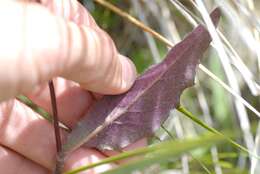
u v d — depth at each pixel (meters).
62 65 0.22
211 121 0.41
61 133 0.28
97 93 0.27
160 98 0.24
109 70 0.24
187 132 0.41
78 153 0.26
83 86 0.24
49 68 0.21
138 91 0.25
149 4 0.40
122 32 0.44
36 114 0.28
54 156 0.28
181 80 0.24
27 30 0.20
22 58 0.20
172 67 0.24
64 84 0.27
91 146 0.25
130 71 0.25
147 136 0.25
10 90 0.21
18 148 0.28
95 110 0.25
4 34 0.20
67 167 0.26
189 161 0.35
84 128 0.25
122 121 0.25
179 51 0.24
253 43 0.32
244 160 0.38
